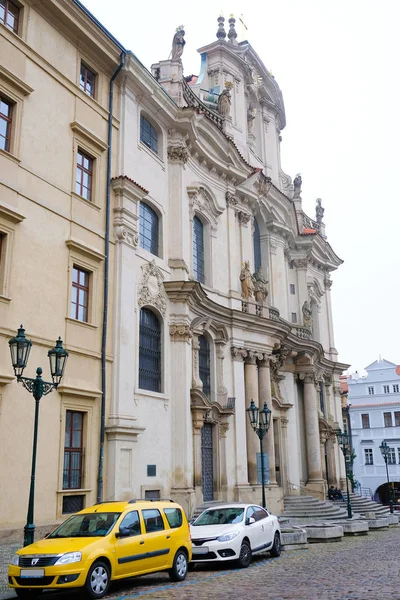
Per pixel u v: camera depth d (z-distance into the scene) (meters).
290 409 41.31
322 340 50.00
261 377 35.59
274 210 41.47
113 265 24.59
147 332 26.91
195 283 28.17
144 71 27.03
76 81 23.91
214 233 33.88
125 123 26.36
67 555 11.95
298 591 12.64
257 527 18.25
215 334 32.66
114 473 22.45
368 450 73.50
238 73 40.47
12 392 18.91
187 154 31.14
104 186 24.73
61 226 21.98
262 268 41.28
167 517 14.95
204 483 30.16
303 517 33.75
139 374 25.83
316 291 50.19
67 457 21.05
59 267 21.61
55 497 19.98
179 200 30.08
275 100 46.25
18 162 20.36
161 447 26.23
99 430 22.52
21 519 18.58
